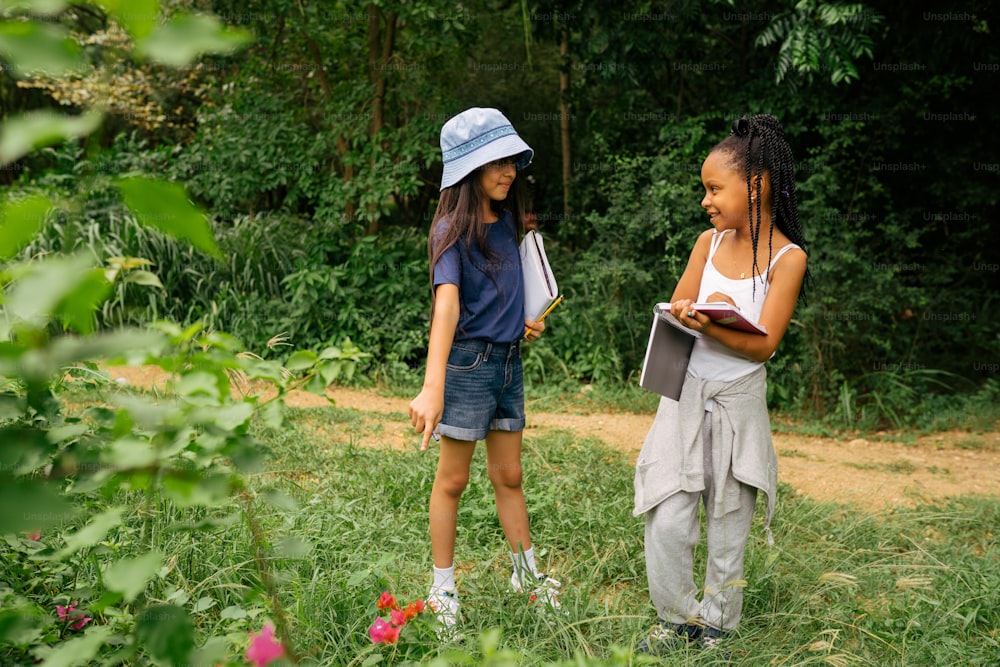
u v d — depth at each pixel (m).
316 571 2.77
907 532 4.04
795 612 2.98
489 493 4.11
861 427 6.81
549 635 2.66
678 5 8.24
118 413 1.12
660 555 2.71
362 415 5.95
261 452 1.29
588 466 4.74
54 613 2.07
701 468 2.66
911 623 2.86
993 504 4.50
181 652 1.18
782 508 4.16
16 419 1.78
